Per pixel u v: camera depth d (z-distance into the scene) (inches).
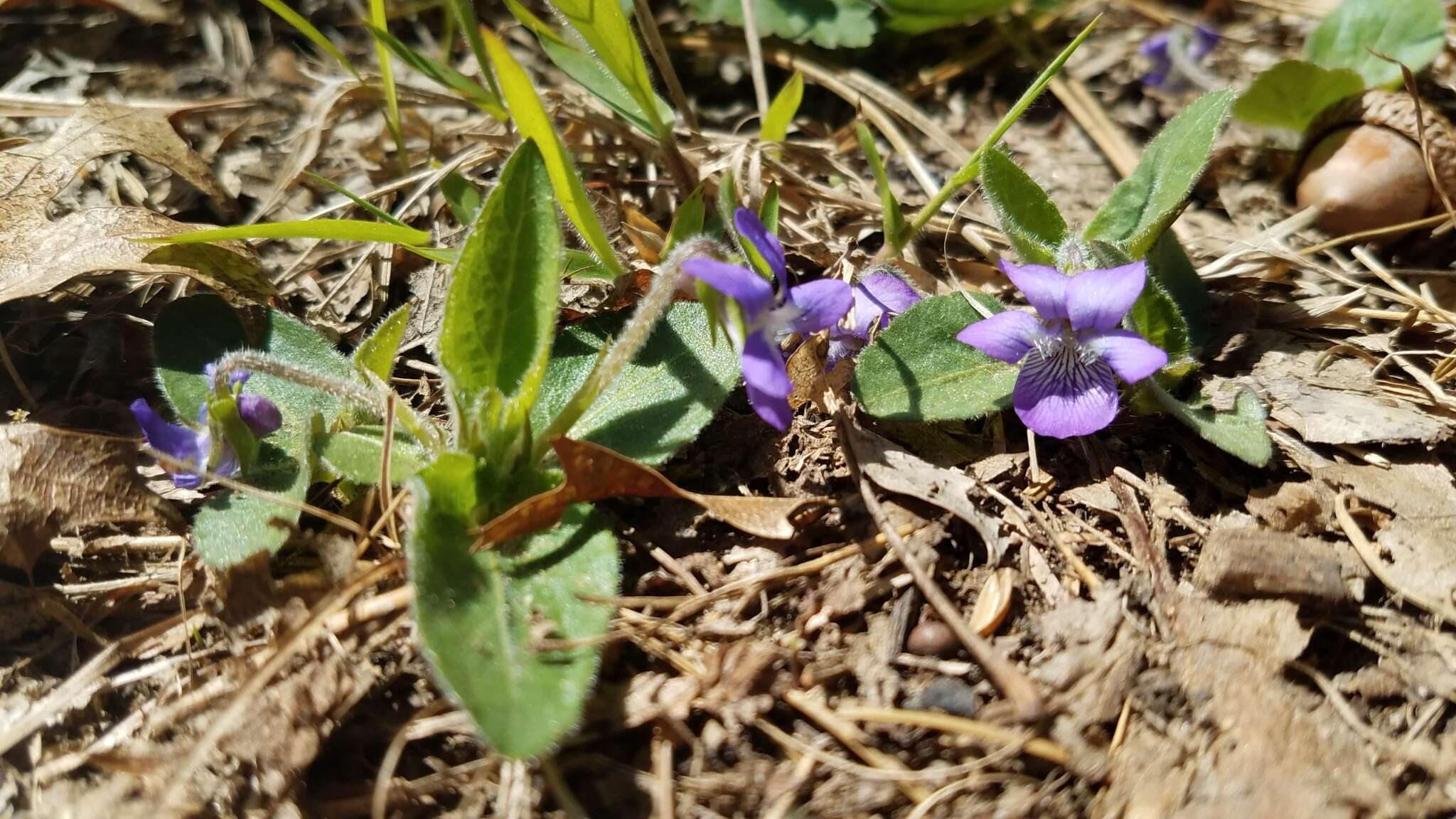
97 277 5.0
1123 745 3.3
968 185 5.8
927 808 3.2
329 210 5.7
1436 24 6.1
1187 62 6.6
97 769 3.3
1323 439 4.2
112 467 4.1
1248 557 3.7
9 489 3.9
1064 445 4.3
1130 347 3.9
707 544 3.9
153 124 5.6
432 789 3.3
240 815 3.2
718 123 6.5
